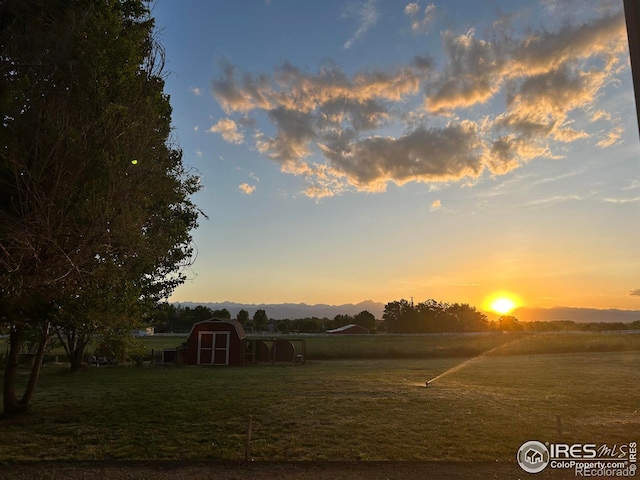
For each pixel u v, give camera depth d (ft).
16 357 44.24
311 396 52.95
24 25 24.56
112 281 30.96
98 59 25.26
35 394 56.95
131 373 84.84
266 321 421.59
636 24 11.74
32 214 22.50
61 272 24.71
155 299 70.13
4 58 23.22
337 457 29.19
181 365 104.06
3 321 32.58
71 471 26.61
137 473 26.27
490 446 31.37
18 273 23.07
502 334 246.27
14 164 21.94
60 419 41.19
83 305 34.24
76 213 24.09
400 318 356.59
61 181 23.31
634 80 11.68
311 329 363.35
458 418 40.34
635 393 55.16
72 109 24.12
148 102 28.60
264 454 29.86
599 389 58.70
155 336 280.51
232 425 37.93
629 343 142.51
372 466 27.40
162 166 31.24
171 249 38.42
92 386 64.54
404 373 80.64
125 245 28.09
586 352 130.82
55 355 118.32
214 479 25.16
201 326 107.14
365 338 233.35
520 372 80.69
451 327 350.02
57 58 23.93
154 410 44.88
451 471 26.37
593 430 35.63
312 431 35.81
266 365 104.47
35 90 23.27
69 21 24.82
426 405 46.73
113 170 25.31
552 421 38.96
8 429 37.50
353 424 38.17
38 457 29.43
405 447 31.32
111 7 27.20
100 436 34.76
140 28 29.71
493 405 46.68
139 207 29.09
